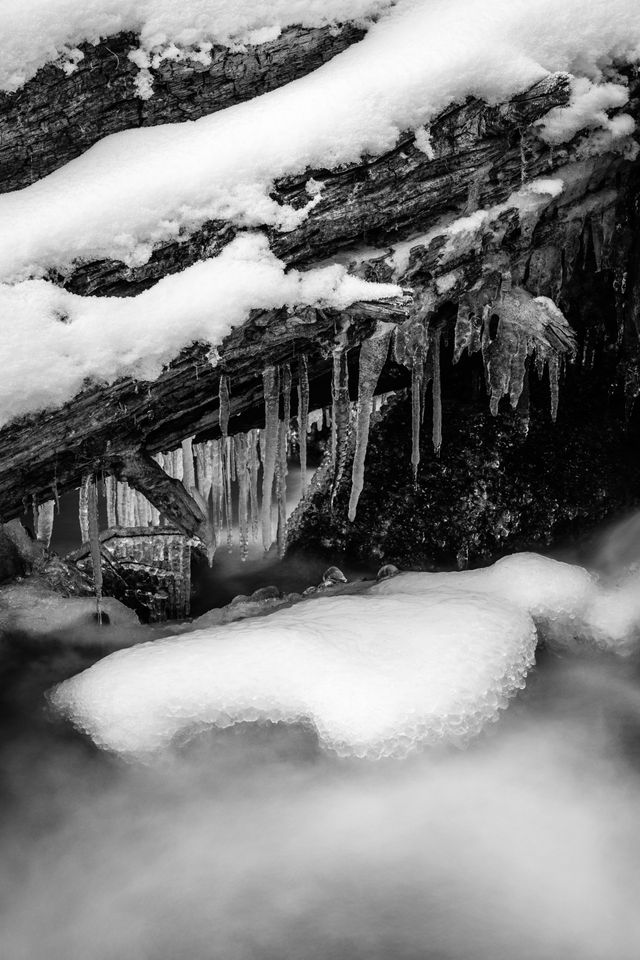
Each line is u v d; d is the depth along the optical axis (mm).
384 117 3572
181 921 2996
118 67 3582
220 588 5547
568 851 3225
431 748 3496
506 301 4305
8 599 4781
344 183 3617
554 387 4477
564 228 4398
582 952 2783
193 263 3572
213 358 3631
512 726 3773
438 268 3973
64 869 3254
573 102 3834
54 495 4184
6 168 3627
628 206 4562
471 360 5648
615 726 3830
